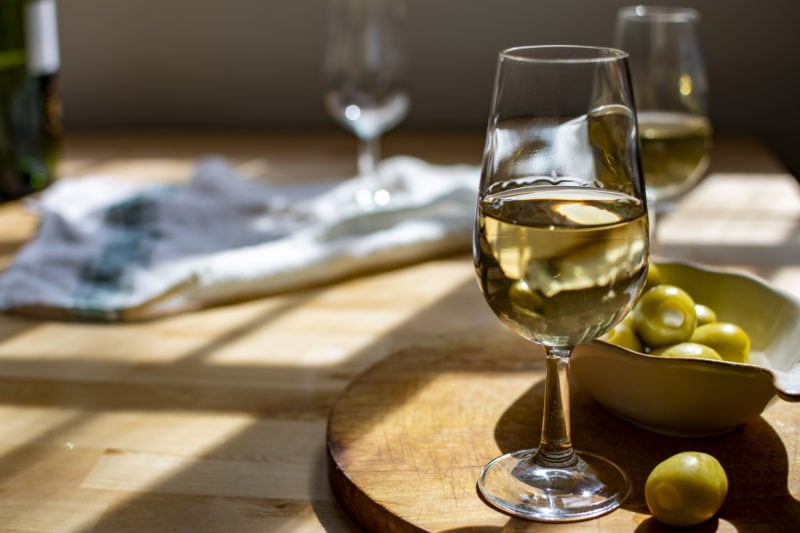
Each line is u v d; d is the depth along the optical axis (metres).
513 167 0.68
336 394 0.81
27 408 0.80
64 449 0.76
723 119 1.53
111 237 1.05
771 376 0.70
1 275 0.99
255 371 0.84
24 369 0.85
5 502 0.71
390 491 0.69
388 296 0.96
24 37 1.15
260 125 1.60
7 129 1.17
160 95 1.60
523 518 0.68
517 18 1.52
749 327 0.80
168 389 0.82
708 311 0.78
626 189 0.67
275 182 1.25
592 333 0.67
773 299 0.79
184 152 1.42
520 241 0.65
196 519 0.70
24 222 1.12
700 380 0.71
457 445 0.73
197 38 1.57
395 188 1.20
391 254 1.00
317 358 0.86
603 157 0.67
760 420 0.76
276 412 0.79
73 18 1.58
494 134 0.67
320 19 1.54
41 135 1.19
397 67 1.17
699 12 1.49
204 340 0.89
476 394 0.79
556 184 0.68
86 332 0.91
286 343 0.88
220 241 1.05
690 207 1.11
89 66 1.60
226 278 0.95
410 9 1.53
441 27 1.53
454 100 1.56
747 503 0.69
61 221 1.05
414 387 0.79
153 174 1.29
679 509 0.66
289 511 0.70
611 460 0.72
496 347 0.85
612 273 0.65
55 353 0.87
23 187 1.19
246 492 0.72
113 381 0.83
